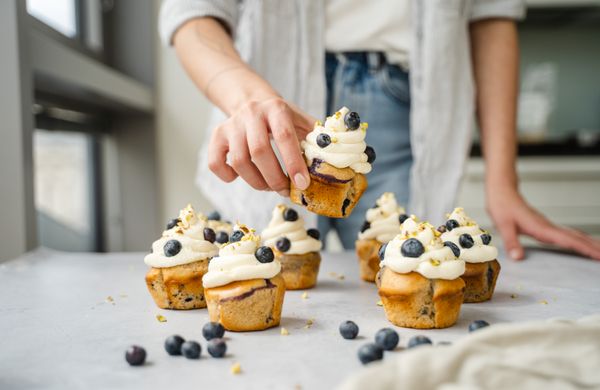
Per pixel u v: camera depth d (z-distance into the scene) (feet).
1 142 2.61
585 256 2.63
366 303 2.04
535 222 2.63
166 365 1.47
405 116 2.91
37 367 1.46
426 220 2.88
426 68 2.81
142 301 2.06
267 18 2.77
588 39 5.50
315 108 2.79
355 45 2.79
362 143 1.94
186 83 4.87
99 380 1.38
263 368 1.45
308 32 2.76
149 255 2.03
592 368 1.22
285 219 2.34
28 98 2.65
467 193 4.75
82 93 3.40
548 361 1.22
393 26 2.80
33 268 2.53
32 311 1.93
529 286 2.19
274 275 1.82
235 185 2.87
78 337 1.68
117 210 4.81
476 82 3.00
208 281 1.81
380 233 2.36
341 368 1.44
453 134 2.88
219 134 1.90
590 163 4.75
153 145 4.79
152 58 4.77
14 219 2.64
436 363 1.18
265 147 1.79
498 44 2.94
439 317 1.77
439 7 2.77
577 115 5.61
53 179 3.87
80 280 2.34
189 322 1.83
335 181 1.87
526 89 5.57
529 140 5.31
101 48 4.48
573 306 1.95
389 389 1.14
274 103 1.87
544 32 5.52
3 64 2.57
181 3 2.60
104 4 4.59
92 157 4.49
